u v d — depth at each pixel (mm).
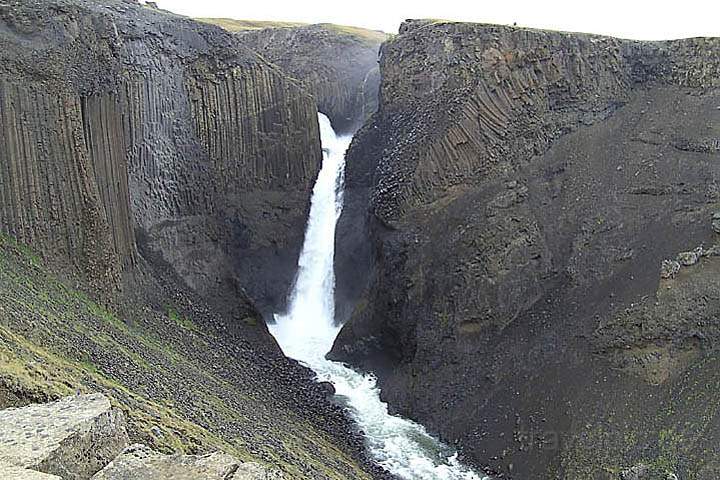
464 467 31984
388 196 43438
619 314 32469
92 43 32750
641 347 31266
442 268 39719
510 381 34656
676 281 31797
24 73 28500
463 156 42625
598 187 39875
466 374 36688
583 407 31047
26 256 27281
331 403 37281
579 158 41812
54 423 11305
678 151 39156
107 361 23516
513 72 43281
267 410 31359
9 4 29250
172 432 19234
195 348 34438
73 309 26641
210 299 42594
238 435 23969
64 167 29750
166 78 42812
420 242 41250
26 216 27953
